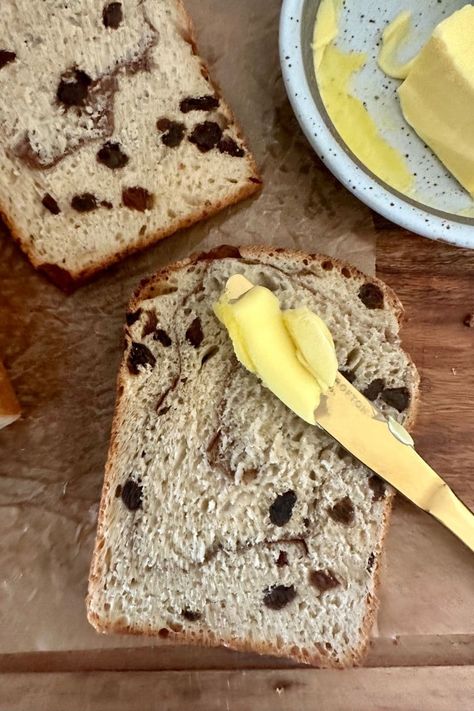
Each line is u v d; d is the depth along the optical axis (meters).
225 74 0.33
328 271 0.31
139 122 0.31
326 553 0.30
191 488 0.30
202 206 0.33
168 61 0.31
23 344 0.33
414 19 0.33
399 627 0.32
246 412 0.29
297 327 0.28
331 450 0.30
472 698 0.32
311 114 0.30
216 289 0.30
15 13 0.29
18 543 0.32
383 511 0.30
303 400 0.28
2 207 0.32
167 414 0.30
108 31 0.30
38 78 0.30
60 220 0.32
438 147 0.32
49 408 0.33
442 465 0.33
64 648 0.32
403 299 0.33
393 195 0.30
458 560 0.32
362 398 0.29
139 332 0.30
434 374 0.33
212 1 0.33
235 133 0.32
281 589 0.30
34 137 0.31
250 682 0.32
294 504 0.30
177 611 0.30
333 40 0.32
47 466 0.32
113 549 0.30
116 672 0.32
